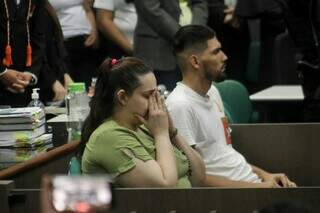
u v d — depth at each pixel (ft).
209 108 24.89
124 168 19.36
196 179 21.86
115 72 20.25
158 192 17.62
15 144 24.66
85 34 42.78
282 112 41.22
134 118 20.30
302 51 34.68
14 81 29.07
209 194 17.56
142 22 37.52
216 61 24.57
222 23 48.14
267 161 27.35
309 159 27.12
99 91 20.51
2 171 20.57
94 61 43.14
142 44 37.55
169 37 36.63
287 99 39.78
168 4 37.24
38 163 21.76
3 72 29.01
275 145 27.27
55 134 26.68
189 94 24.57
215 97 26.37
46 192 10.84
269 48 48.16
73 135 26.05
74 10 42.63
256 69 48.37
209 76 24.64
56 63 33.06
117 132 19.65
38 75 31.40
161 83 37.47
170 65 37.19
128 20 41.91
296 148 27.17
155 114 20.24
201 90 24.77
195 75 24.71
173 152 20.34
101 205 10.30
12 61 30.53
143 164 19.39
